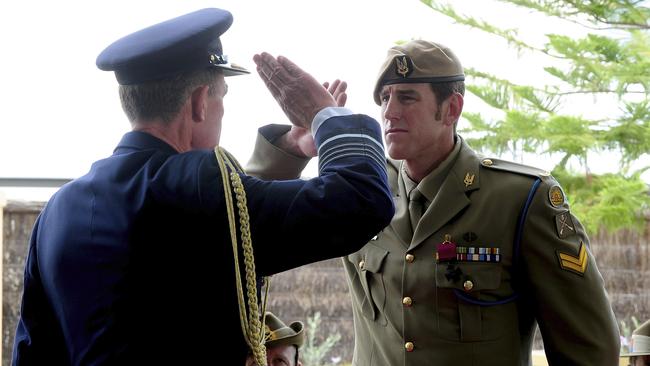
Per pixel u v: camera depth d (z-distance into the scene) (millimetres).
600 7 7477
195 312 1573
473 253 2314
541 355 3785
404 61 2277
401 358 2357
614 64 7320
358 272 2484
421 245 2359
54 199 1725
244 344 1604
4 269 5719
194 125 1710
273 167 2006
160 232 1586
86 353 1556
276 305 6301
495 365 2291
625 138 7215
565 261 2270
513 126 7102
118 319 1550
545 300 2273
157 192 1603
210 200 1591
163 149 1684
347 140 1662
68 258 1608
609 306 2326
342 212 1579
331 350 6309
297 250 1598
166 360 1553
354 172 1612
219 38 1736
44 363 1669
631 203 6633
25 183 6188
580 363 2246
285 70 1766
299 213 1578
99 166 1702
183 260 1581
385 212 1612
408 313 2350
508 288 2322
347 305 6340
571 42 7297
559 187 2354
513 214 2316
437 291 2314
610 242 6895
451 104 2336
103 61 1693
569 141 7004
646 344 2984
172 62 1667
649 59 7312
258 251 1599
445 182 2373
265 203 1598
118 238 1587
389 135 2309
